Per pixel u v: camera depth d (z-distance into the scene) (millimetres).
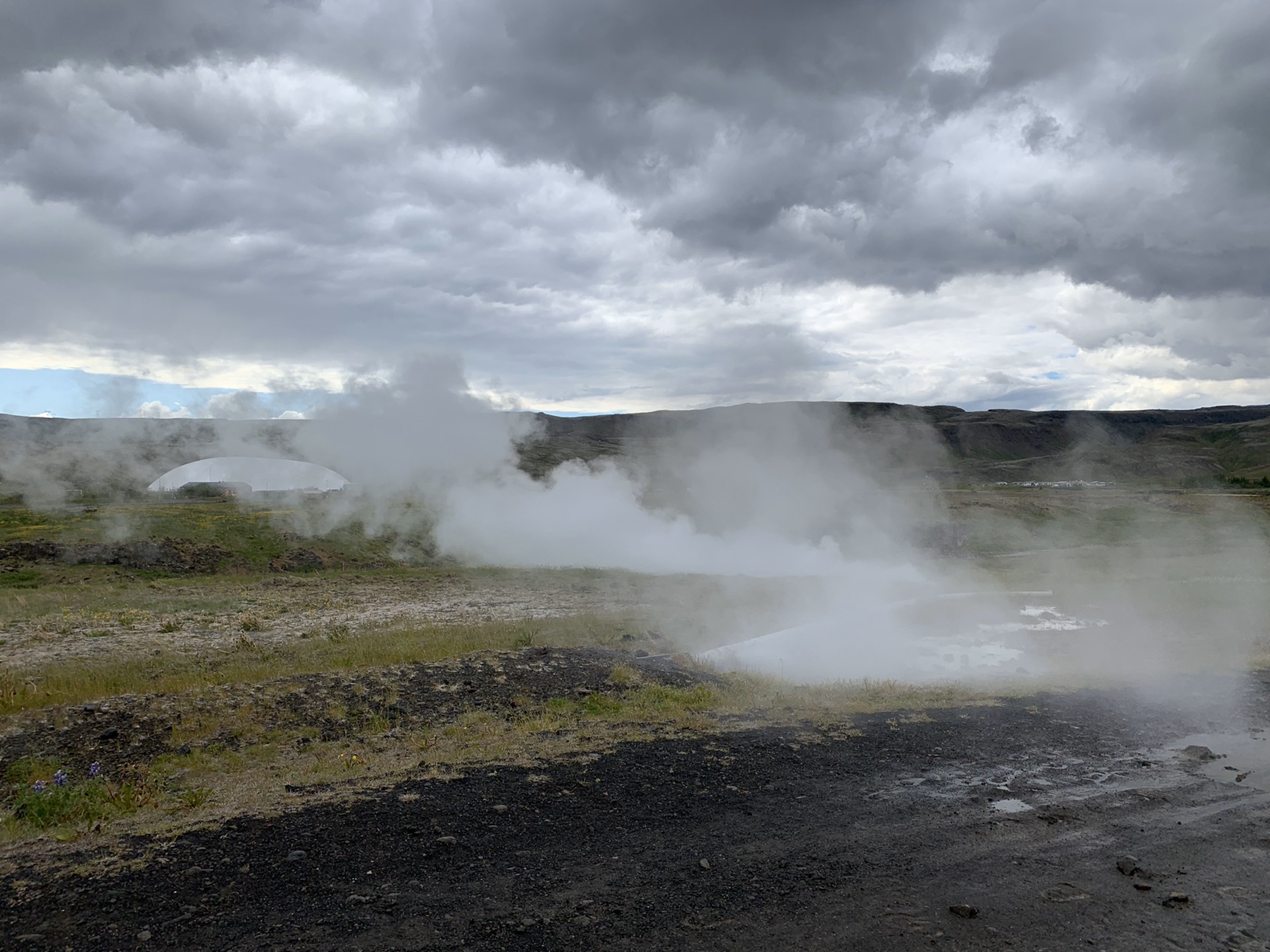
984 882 6285
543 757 9219
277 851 6562
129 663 15906
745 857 6660
